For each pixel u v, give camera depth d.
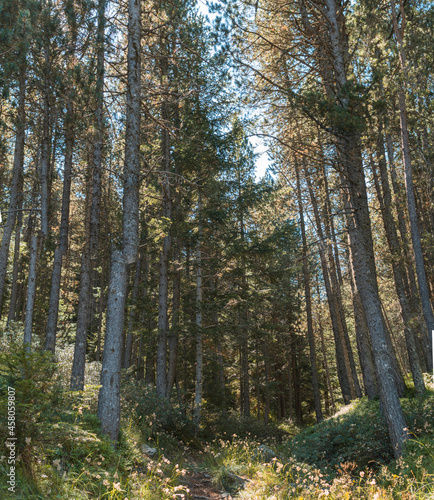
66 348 17.95
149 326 17.45
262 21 13.16
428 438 8.51
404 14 13.88
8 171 20.67
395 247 15.95
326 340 32.38
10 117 12.44
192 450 11.21
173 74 12.87
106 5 9.89
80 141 12.99
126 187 9.07
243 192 17.72
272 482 6.46
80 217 26.41
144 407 11.65
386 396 9.18
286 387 33.16
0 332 15.91
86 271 12.09
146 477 6.05
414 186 16.89
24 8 9.82
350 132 10.26
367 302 10.02
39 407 4.72
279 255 18.31
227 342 22.62
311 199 22.72
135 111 9.45
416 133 15.01
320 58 11.71
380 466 9.06
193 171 16.48
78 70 9.34
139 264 22.36
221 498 6.80
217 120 16.16
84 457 5.89
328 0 11.55
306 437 13.63
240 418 21.19
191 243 17.19
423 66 13.42
